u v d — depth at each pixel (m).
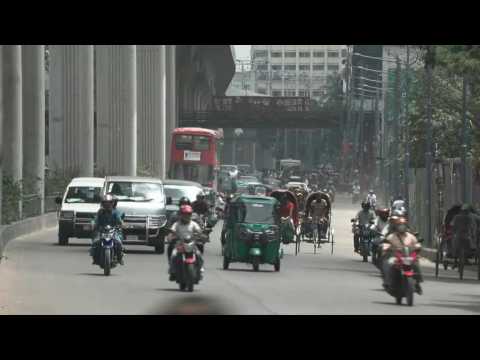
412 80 103.38
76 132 101.62
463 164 60.25
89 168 102.25
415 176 82.75
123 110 124.25
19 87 78.06
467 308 32.03
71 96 101.44
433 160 79.12
